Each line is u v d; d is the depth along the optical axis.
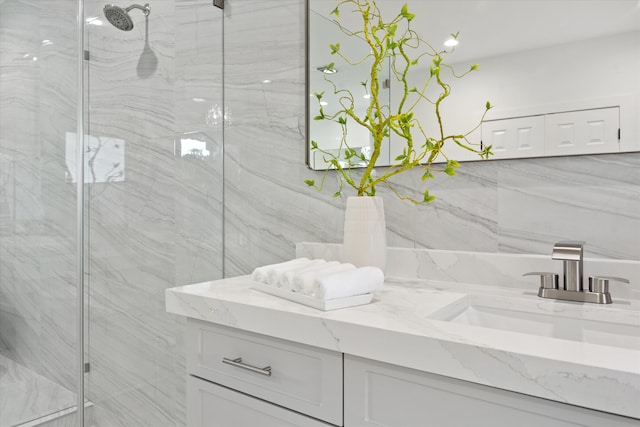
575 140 1.10
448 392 0.72
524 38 1.16
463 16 1.25
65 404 1.54
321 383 0.87
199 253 1.82
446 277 1.26
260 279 1.13
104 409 1.60
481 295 1.08
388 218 1.41
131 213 1.66
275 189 1.69
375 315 0.87
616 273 1.03
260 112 1.74
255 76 1.75
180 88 1.77
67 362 1.54
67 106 1.54
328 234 1.55
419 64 1.33
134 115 1.67
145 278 1.70
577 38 1.10
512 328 1.03
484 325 1.06
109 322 1.62
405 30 1.35
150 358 1.71
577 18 1.09
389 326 0.78
